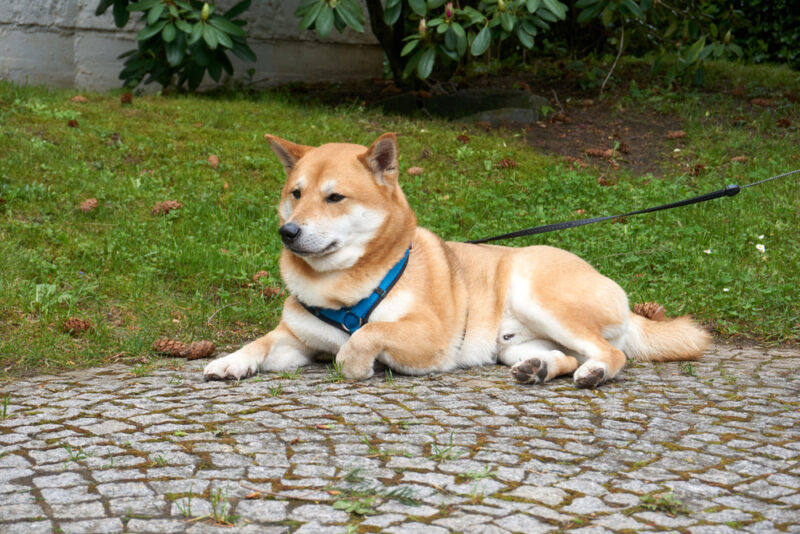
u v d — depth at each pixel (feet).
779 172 28.04
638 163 30.35
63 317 16.28
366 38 41.45
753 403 11.80
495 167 28.73
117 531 7.27
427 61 29.35
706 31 36.55
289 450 9.48
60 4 35.58
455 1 33.12
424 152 29.04
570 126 33.94
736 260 21.91
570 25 44.73
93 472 8.75
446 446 9.66
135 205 22.99
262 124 30.14
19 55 35.27
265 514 7.66
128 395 12.09
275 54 39.06
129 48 36.96
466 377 13.47
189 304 18.19
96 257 19.71
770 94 37.37
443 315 13.85
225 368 13.04
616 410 11.34
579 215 24.80
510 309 14.43
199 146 27.48
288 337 14.20
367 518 7.59
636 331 15.10
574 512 7.77
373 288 13.35
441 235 22.91
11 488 8.29
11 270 17.94
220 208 23.56
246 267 20.21
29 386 12.78
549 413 11.13
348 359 12.97
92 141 26.45
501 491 8.26
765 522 7.57
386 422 10.64
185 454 9.32
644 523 7.54
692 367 14.49
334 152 13.47
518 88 36.76
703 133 32.27
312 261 13.16
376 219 13.20
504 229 23.59
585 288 13.85
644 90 36.94
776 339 17.60
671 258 21.95
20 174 23.20
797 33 47.11
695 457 9.37
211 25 29.89
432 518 7.60
